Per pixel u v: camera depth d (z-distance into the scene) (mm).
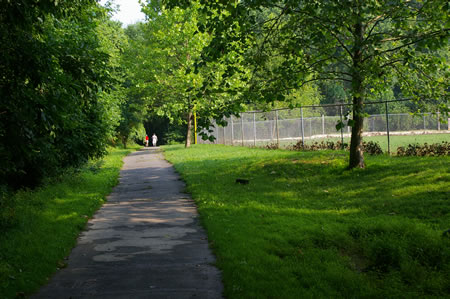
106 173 22781
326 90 55906
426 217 9352
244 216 10469
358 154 15812
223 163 22594
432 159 15422
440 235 7840
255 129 32562
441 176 12352
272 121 32875
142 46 42469
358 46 10953
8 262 7023
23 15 7383
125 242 8812
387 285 6117
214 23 10586
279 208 11438
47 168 16062
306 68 12438
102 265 7254
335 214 10344
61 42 9406
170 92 40531
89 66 9117
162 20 39281
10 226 9328
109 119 26766
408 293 5781
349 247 7957
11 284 6078
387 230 8445
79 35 15719
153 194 15617
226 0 9945
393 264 6926
